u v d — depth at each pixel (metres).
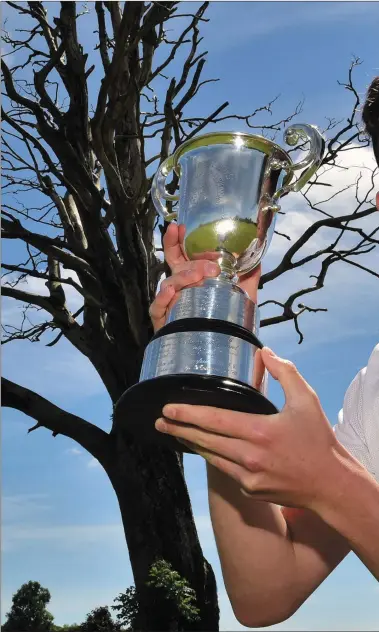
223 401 1.29
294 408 1.22
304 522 1.90
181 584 9.58
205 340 1.46
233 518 1.83
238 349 1.46
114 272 11.11
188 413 1.22
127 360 11.18
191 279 1.66
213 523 1.87
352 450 1.92
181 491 10.64
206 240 1.82
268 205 1.90
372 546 1.30
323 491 1.27
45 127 10.08
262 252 1.88
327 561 1.87
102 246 10.93
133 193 11.03
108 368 11.40
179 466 10.81
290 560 1.84
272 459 1.23
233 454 1.24
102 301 11.22
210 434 1.25
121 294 11.05
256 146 1.91
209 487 1.86
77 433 10.89
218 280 1.68
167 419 1.30
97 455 10.84
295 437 1.22
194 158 1.92
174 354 1.46
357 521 1.29
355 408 1.94
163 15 9.09
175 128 9.98
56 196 12.67
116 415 1.44
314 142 1.94
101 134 9.62
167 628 9.54
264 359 1.27
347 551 1.91
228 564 1.85
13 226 10.52
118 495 10.68
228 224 1.82
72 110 10.06
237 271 1.86
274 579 1.82
